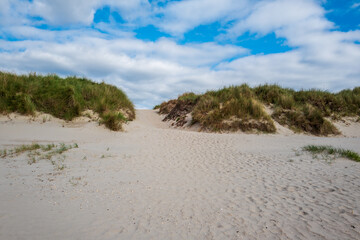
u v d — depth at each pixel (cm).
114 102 1379
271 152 777
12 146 716
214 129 1266
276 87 1658
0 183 397
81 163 575
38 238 244
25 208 310
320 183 454
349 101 1633
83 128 1030
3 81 1100
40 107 1102
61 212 311
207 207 357
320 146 805
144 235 271
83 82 1502
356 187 424
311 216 323
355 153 656
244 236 275
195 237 271
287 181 476
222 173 549
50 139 846
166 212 336
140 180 480
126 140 941
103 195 386
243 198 393
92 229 275
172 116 1789
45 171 490
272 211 342
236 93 1538
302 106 1475
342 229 287
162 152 769
